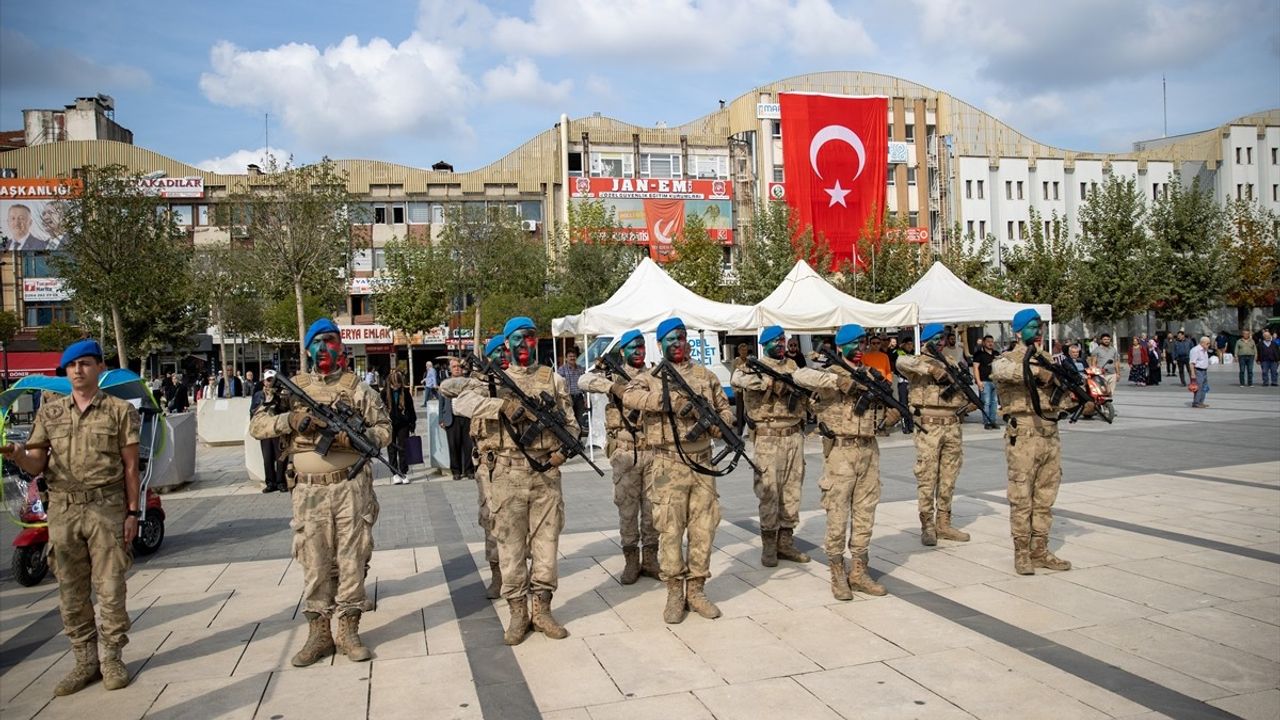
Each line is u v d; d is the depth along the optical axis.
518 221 41.56
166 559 8.48
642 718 4.48
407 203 49.28
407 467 13.40
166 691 5.05
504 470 5.79
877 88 55.12
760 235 35.25
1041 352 6.90
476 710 4.64
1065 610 6.02
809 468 13.46
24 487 7.59
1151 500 9.72
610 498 11.33
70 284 22.84
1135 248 42.09
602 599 6.70
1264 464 11.91
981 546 7.95
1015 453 6.95
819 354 6.69
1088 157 59.69
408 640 5.84
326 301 38.56
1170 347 35.78
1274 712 4.36
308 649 5.44
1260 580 6.59
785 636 5.68
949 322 17.41
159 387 32.47
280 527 10.12
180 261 23.81
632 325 15.28
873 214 36.31
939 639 5.53
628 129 50.84
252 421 5.58
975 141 59.91
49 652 5.89
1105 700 4.55
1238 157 57.03
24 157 47.62
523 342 6.05
